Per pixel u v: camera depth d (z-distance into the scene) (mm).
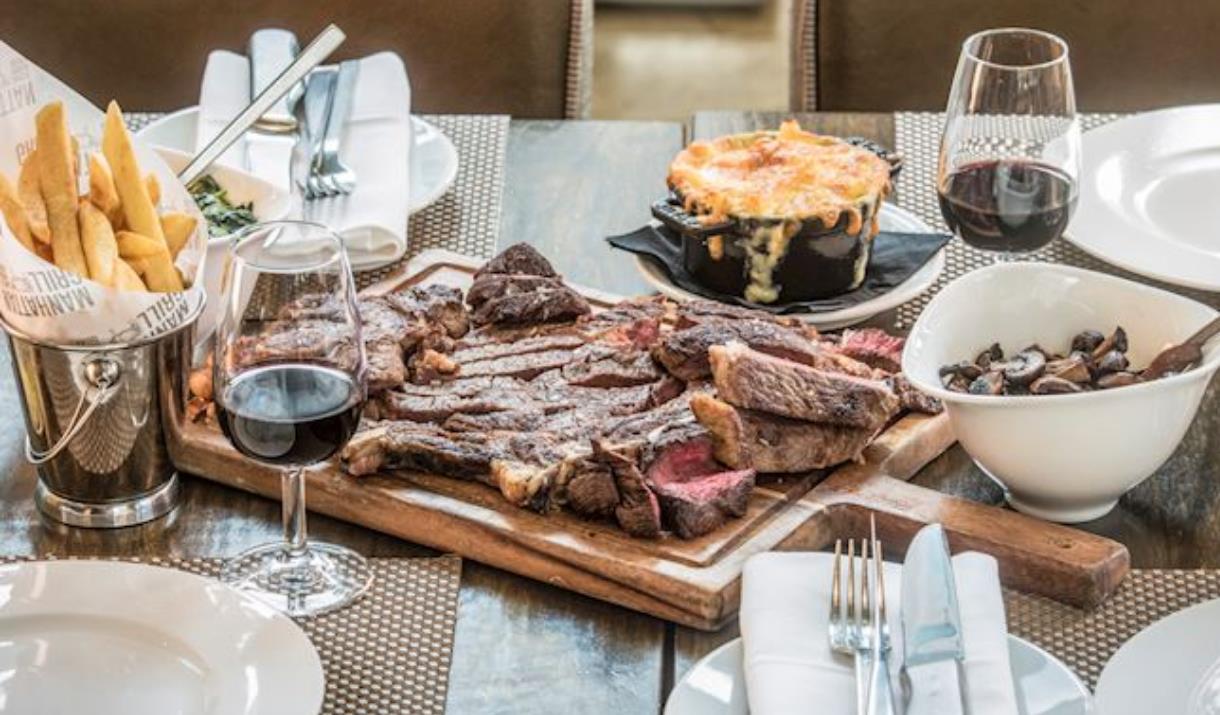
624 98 5594
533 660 1555
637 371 1894
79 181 1796
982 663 1400
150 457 1735
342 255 1568
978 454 1716
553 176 2488
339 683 1516
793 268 2045
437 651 1558
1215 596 1632
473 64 3113
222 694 1423
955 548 1675
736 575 1598
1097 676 1532
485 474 1730
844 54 3100
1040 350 1854
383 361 1843
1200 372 1654
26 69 1763
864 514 1720
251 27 3068
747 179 2080
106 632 1503
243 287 1550
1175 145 2432
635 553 1627
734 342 1798
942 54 3086
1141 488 1798
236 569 1666
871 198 2041
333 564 1669
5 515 1753
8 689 1448
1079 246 2186
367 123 2463
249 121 1996
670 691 1522
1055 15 3053
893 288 2094
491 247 2283
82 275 1672
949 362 1832
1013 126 1982
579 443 1745
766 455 1735
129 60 3082
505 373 1906
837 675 1415
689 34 6051
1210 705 1396
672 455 1732
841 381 1766
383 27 3082
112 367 1670
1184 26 3043
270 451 1564
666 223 2061
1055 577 1625
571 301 2010
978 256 2277
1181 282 2100
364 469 1739
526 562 1657
